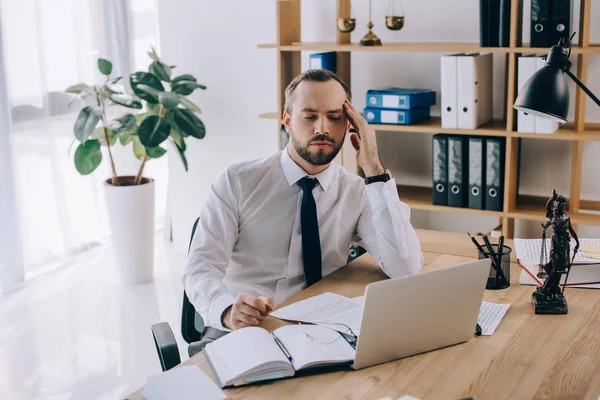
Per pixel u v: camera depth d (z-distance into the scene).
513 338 1.81
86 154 4.15
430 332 1.71
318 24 4.10
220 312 2.00
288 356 1.67
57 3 4.40
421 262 2.30
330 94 2.13
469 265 1.69
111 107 4.74
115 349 3.47
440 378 1.61
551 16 3.23
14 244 4.21
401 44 3.74
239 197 2.31
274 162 2.35
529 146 3.74
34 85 4.27
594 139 3.25
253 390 1.57
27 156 4.32
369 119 3.71
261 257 2.34
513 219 3.61
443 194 3.64
